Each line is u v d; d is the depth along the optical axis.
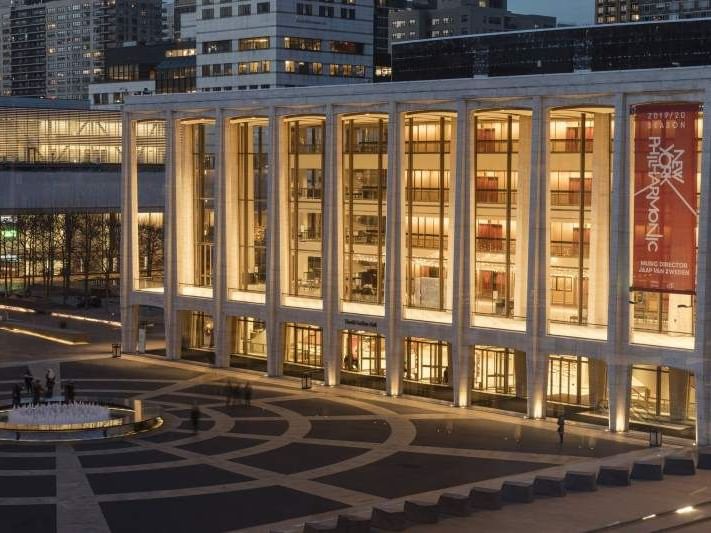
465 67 110.81
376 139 102.62
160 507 61.34
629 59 100.94
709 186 77.56
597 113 90.00
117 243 185.75
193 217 116.88
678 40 98.19
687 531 57.22
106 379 102.38
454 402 91.06
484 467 71.19
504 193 96.56
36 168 182.62
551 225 94.50
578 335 85.31
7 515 59.53
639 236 80.88
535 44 106.69
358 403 92.38
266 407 90.31
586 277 92.81
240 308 106.81
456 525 57.16
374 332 96.19
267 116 105.12
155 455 73.69
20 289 178.50
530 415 86.81
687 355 78.81
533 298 86.19
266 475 68.69
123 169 116.50
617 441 79.25
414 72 114.88
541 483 63.66
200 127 116.75
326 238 99.25
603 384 90.31
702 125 79.31
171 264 112.44
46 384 95.12
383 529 56.28
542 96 85.31
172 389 97.94
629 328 82.06
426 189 100.25
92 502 62.22
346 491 65.06
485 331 89.38
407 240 101.69
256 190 113.06
